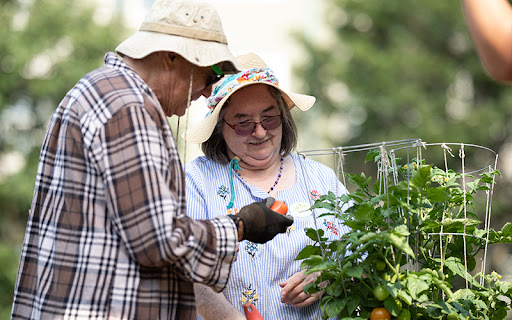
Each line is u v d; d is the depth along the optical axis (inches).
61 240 75.7
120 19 508.1
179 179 77.6
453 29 503.2
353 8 526.3
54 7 490.9
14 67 479.8
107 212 75.0
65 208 75.8
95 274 74.2
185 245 73.0
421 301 83.0
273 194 105.3
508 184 457.4
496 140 471.8
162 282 76.5
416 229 87.4
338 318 94.0
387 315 81.7
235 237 77.7
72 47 493.0
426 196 84.9
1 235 474.9
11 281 455.5
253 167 106.2
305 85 532.4
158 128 75.9
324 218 103.8
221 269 76.9
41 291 76.1
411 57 496.1
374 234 78.0
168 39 79.9
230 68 86.2
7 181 473.7
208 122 103.5
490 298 90.2
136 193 72.3
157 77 81.4
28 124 496.1
